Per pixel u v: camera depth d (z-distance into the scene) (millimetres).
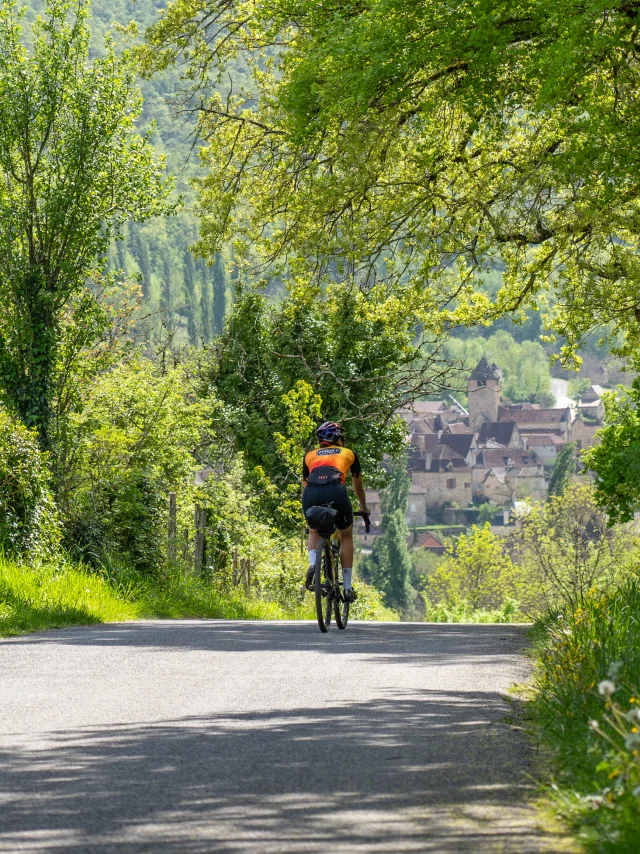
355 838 13242
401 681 26922
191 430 98938
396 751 18422
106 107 88438
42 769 17016
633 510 154375
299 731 20109
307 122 65938
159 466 92750
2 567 53125
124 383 95625
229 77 87438
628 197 68438
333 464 41688
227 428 145875
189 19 85562
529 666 30438
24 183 88750
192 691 24906
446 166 76875
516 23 57344
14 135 87062
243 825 13836
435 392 140625
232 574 97500
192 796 15352
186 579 76000
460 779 16391
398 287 83750
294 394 111125
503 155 78375
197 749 18484
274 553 110938
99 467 79375
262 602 96562
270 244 86312
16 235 86875
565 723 19609
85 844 13031
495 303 99562
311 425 111500
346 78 59531
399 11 58312
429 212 77812
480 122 68188
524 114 71312
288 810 14578
